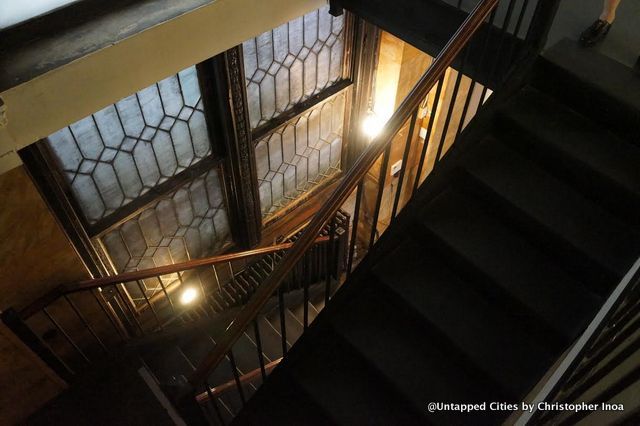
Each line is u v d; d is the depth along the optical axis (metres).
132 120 3.55
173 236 4.48
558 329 2.43
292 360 2.86
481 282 2.69
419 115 5.62
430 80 2.18
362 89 5.10
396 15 3.51
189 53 2.87
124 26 2.59
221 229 4.90
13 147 2.42
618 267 2.41
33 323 3.60
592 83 2.67
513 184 2.74
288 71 4.36
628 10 3.27
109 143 3.51
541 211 2.62
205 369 2.26
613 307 2.02
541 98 2.90
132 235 4.13
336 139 5.41
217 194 4.56
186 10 2.71
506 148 2.92
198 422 2.49
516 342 2.57
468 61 3.26
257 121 4.41
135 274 3.61
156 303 4.77
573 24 3.13
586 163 2.58
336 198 2.16
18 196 2.99
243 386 4.45
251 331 4.91
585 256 2.48
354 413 2.67
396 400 2.70
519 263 2.65
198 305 5.07
